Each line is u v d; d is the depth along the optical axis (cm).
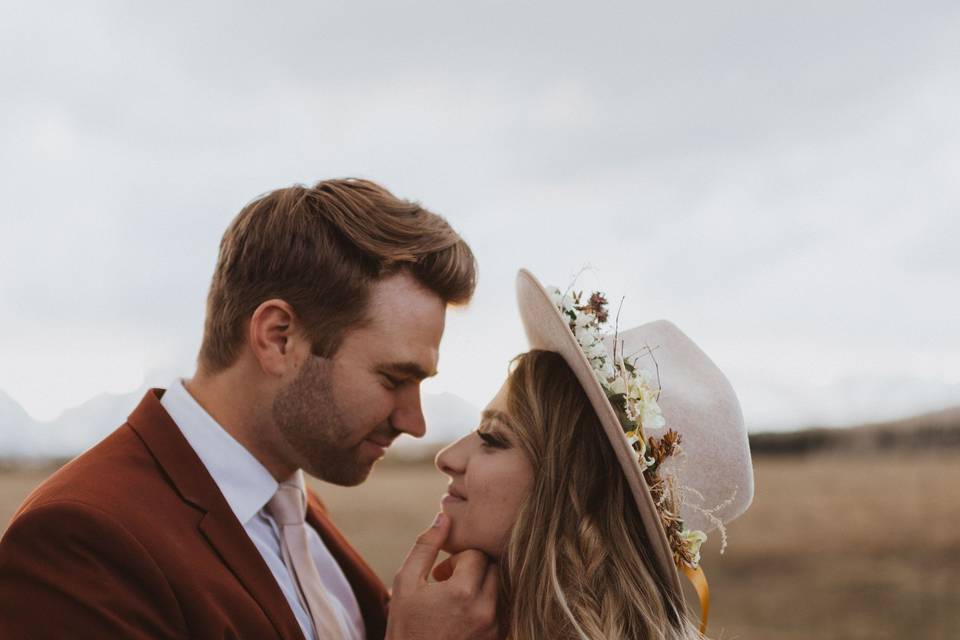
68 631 143
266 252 181
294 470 191
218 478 178
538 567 180
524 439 190
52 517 149
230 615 157
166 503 162
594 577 180
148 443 171
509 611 186
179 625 151
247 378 182
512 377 201
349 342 179
